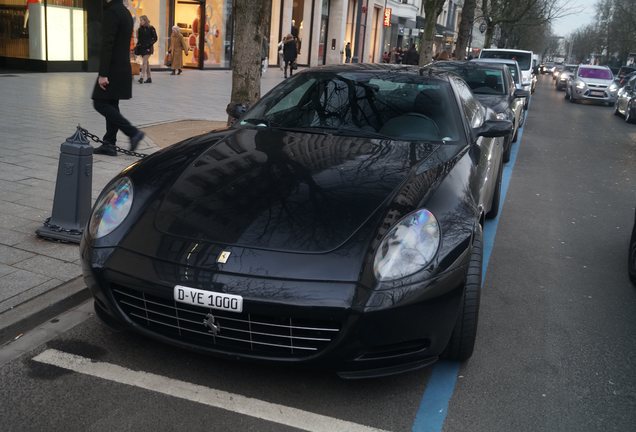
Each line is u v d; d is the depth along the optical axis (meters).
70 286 3.81
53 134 8.44
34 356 3.14
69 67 17.53
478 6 43.34
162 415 2.71
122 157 7.44
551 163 10.75
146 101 13.36
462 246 2.88
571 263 5.28
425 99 4.23
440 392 3.04
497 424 2.81
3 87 13.08
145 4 20.94
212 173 3.30
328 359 2.67
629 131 17.06
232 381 3.00
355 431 2.68
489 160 4.78
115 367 3.07
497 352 3.52
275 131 3.97
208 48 24.55
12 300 3.56
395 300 2.63
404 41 50.59
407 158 3.52
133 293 2.84
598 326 3.98
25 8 16.80
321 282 2.64
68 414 2.68
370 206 2.97
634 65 58.31
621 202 7.93
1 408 2.69
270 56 30.36
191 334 2.79
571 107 24.84
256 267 2.68
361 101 4.22
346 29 38.56
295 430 2.66
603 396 3.10
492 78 10.28
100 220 3.08
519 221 6.63
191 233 2.88
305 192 3.09
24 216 5.00
